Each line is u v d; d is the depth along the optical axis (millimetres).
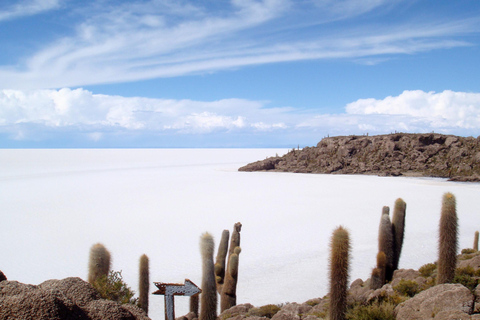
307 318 10148
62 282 6156
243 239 37844
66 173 129250
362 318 8641
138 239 37938
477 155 118188
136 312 6535
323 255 31906
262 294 23047
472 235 37562
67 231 41344
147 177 114125
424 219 46656
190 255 32062
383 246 13180
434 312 7641
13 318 4445
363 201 64938
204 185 91375
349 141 148875
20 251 33406
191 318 11367
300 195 73000
